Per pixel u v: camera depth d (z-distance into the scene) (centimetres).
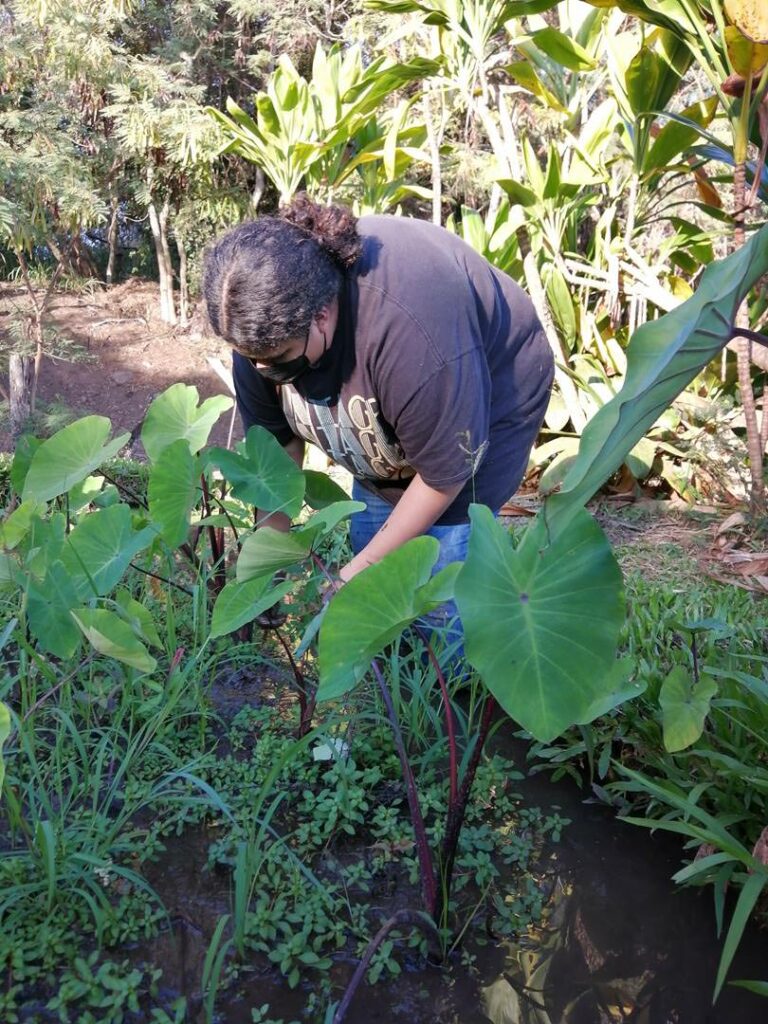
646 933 155
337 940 148
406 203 819
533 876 168
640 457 375
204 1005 135
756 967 150
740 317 312
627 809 185
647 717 197
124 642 148
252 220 159
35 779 180
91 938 145
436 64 430
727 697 186
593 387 399
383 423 187
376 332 166
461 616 115
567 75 467
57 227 716
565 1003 140
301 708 193
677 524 352
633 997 142
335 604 125
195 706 203
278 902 152
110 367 783
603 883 167
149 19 867
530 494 386
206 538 236
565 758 196
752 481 328
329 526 152
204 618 215
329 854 169
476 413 173
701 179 408
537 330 215
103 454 208
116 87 702
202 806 175
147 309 908
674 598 262
